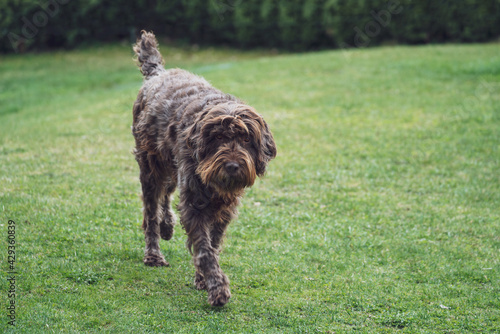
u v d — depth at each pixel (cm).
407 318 477
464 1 1991
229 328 449
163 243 616
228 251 598
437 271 573
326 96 1272
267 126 481
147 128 541
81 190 728
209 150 457
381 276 557
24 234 584
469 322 476
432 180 827
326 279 546
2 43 2045
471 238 655
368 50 1811
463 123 1076
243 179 451
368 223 687
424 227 680
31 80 1686
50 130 1048
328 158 906
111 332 430
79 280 509
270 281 536
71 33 2088
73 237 592
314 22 2084
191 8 2152
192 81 550
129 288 506
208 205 484
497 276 562
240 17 2138
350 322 470
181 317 462
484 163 891
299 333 449
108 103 1280
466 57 1616
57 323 434
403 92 1289
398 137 1008
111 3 2120
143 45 629
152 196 568
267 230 655
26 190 713
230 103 470
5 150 905
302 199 754
